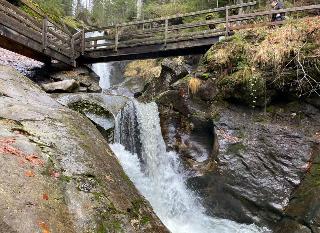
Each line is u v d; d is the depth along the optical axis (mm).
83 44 12406
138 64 18344
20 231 2902
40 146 4324
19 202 3182
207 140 8164
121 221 3986
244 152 7305
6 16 8406
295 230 6133
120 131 7801
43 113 5438
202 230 6590
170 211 6984
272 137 7367
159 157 8211
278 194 6676
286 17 10023
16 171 3555
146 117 8406
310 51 7562
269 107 7914
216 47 8836
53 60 11984
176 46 10984
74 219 3531
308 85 7484
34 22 9977
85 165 4500
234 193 6930
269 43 8031
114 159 5453
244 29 9453
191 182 7438
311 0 13461
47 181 3738
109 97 8398
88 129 5848
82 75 12055
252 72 7926
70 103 7730
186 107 8391
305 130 7305
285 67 7711
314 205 6168
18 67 11453
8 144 3982
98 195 4090
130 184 5062
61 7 26953
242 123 7770
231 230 6582
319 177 6559
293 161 6965
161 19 11258
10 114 4910
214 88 8328
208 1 19172
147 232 4160
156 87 10461
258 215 6652
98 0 31359
